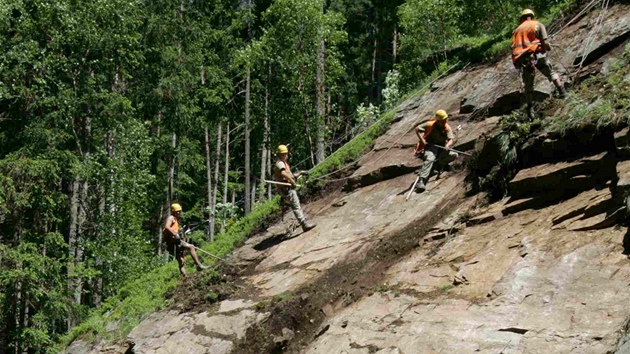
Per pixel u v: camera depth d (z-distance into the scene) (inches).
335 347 250.5
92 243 762.8
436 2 753.6
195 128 1132.5
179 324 363.6
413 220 335.3
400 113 514.6
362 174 438.9
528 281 225.3
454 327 219.9
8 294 625.9
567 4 481.1
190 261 485.1
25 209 678.5
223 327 329.4
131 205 850.1
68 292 669.3
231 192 1466.5
